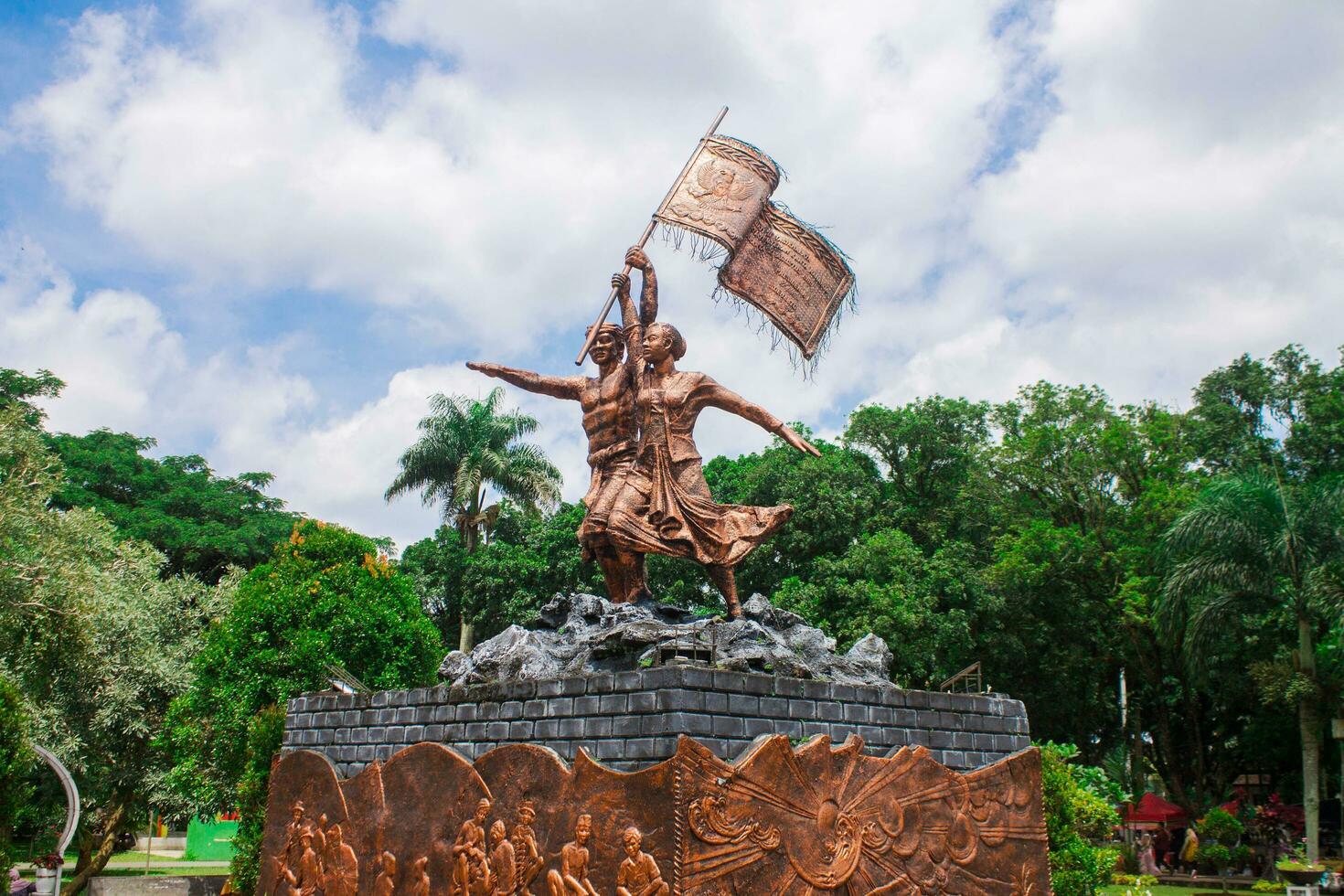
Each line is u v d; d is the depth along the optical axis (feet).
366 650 66.28
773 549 117.29
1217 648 98.32
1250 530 88.94
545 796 28.14
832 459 120.47
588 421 39.73
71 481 156.56
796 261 39.91
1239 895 87.61
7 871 44.06
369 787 34.24
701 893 24.45
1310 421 126.72
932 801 30.50
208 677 67.72
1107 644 119.55
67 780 61.41
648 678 27.99
